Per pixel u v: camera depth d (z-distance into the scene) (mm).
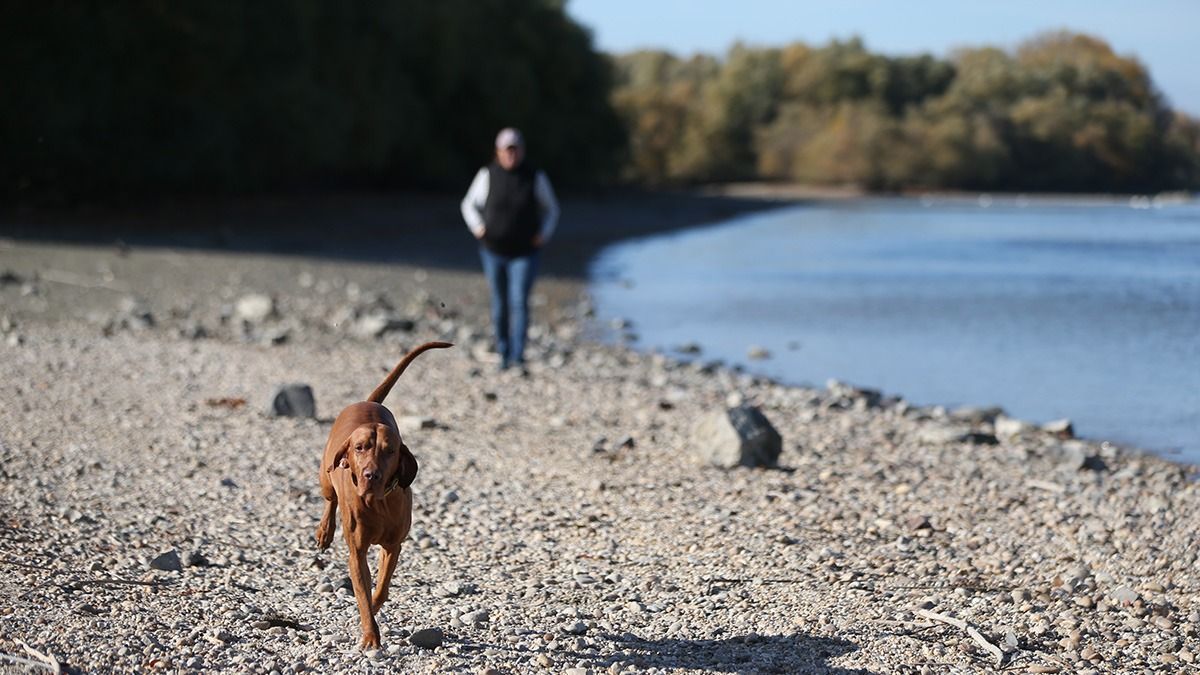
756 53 129250
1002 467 9805
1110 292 26781
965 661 5547
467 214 13766
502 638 5680
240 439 9711
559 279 27516
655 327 20234
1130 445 11703
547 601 6336
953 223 61281
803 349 18078
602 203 63500
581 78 71500
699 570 6965
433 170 58500
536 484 8906
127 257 24062
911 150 111750
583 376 14148
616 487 8867
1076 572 6922
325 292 21047
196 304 18438
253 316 17469
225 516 7691
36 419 9867
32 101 30203
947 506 8469
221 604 5922
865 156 111500
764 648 5672
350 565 5195
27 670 4789
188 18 33250
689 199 77312
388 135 49219
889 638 5797
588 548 7379
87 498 7812
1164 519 8039
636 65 156375
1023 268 33469
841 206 83000
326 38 45281
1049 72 124375
